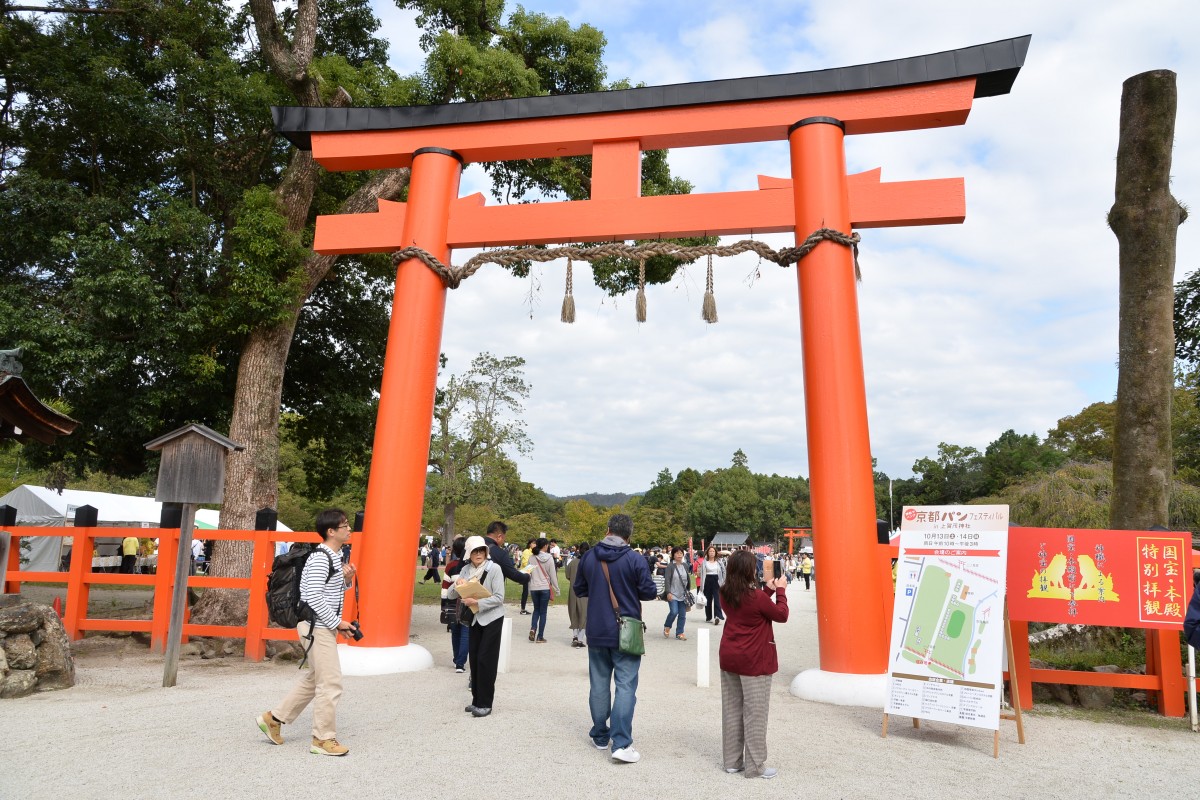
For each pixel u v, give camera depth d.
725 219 8.79
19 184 12.19
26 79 12.77
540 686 7.80
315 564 5.23
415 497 9.03
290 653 9.58
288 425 18.27
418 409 9.16
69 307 12.22
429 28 15.69
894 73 8.49
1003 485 58.16
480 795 4.33
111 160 14.48
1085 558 6.99
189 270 12.39
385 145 9.89
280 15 16.20
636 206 9.04
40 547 20.30
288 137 10.24
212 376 13.32
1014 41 8.24
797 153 8.65
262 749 5.19
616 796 4.36
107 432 14.00
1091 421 43.84
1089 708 7.27
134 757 4.97
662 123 9.12
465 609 6.47
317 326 16.70
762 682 4.85
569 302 9.20
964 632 5.89
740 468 83.88
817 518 7.92
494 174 16.20
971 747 5.75
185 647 10.11
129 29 14.74
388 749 5.24
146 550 25.20
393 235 9.73
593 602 5.24
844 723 6.44
